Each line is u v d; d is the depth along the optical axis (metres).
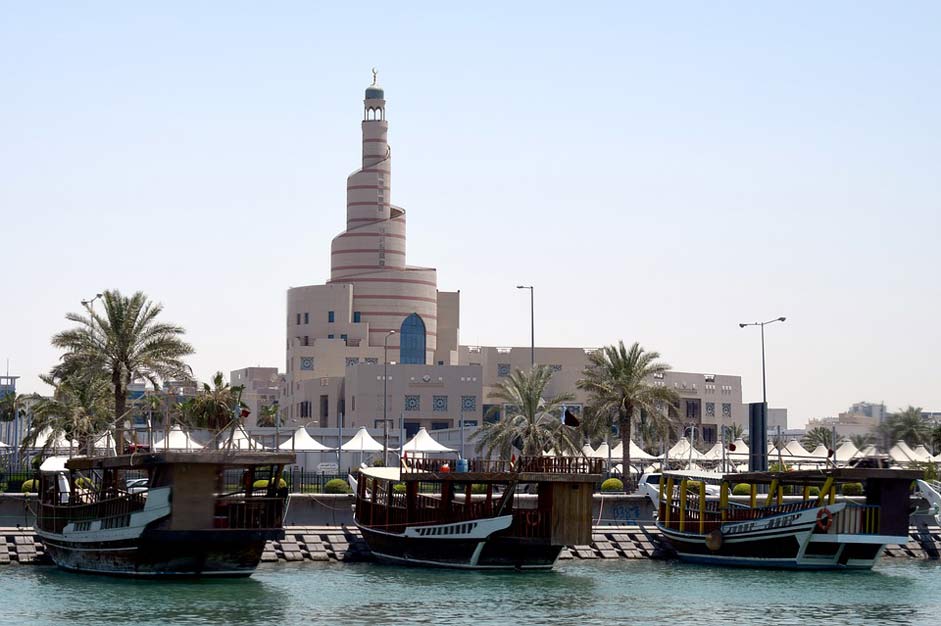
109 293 104.88
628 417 122.31
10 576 74.38
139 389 178.25
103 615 60.81
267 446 194.88
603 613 64.38
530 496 89.00
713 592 72.31
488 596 69.06
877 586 75.94
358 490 87.38
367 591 70.06
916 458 102.69
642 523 97.88
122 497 73.75
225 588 70.00
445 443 190.12
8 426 175.62
